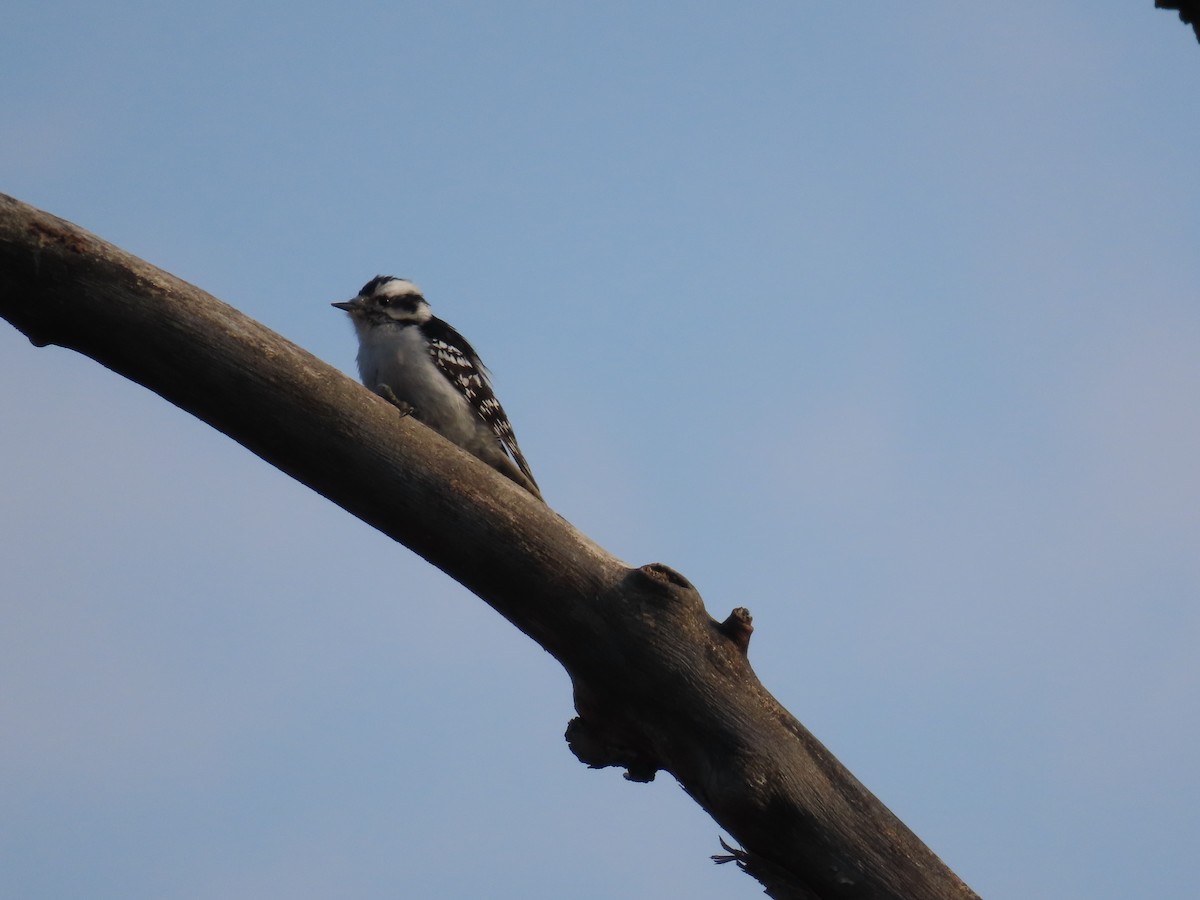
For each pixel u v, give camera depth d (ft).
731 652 31.12
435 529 31.96
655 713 31.32
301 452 31.83
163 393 32.07
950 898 29.40
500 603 32.53
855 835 29.63
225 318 31.48
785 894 30.37
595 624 31.35
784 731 30.50
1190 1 26.61
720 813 30.35
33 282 30.68
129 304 30.89
